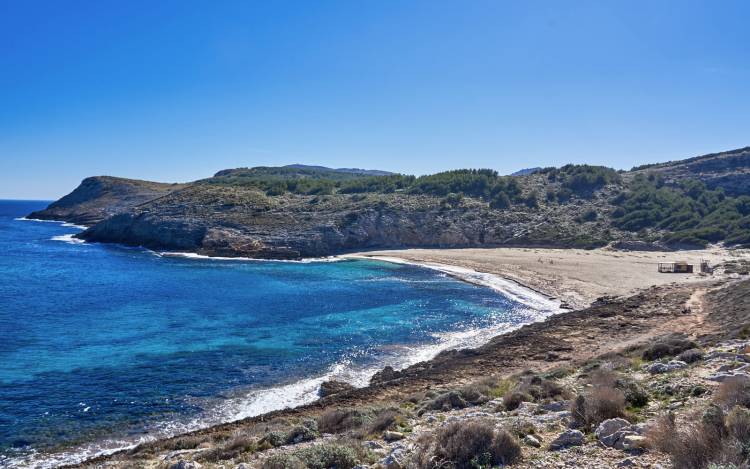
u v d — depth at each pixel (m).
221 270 63.88
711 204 82.56
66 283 53.97
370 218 85.31
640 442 8.17
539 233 80.75
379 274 60.09
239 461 11.84
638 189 94.19
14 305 42.56
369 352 29.50
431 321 36.97
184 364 27.22
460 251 75.19
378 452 10.55
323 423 15.34
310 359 28.19
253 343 31.33
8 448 17.83
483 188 102.38
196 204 93.31
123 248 86.50
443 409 15.45
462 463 8.44
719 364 13.91
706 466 6.64
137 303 43.62
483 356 25.58
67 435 18.88
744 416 7.27
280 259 74.56
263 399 22.38
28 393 22.98
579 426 10.07
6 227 129.25
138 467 12.63
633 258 62.50
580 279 50.78
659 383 12.78
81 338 32.38
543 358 24.20
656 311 31.95
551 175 109.94
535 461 8.26
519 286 50.31
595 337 27.44
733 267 49.75
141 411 21.11
